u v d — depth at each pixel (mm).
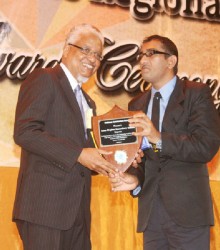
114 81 5211
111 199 4996
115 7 5297
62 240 3031
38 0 5098
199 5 5535
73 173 3053
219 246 5133
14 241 4711
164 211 3369
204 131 3316
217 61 5512
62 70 3189
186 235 3311
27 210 2963
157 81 3527
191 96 3432
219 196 5254
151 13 5391
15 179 4824
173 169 3383
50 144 2932
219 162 5305
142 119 3229
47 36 5090
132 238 4969
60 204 2986
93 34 3254
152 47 3523
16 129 2990
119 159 3219
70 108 3088
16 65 4980
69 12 5164
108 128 3248
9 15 5020
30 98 3027
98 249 4863
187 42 5457
